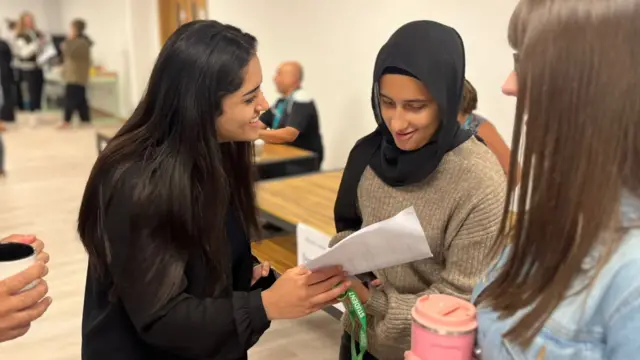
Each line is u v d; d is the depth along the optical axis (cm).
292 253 302
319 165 434
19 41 1014
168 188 109
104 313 122
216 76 111
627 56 67
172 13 862
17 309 107
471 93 266
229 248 125
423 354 91
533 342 78
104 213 111
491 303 85
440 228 126
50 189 569
